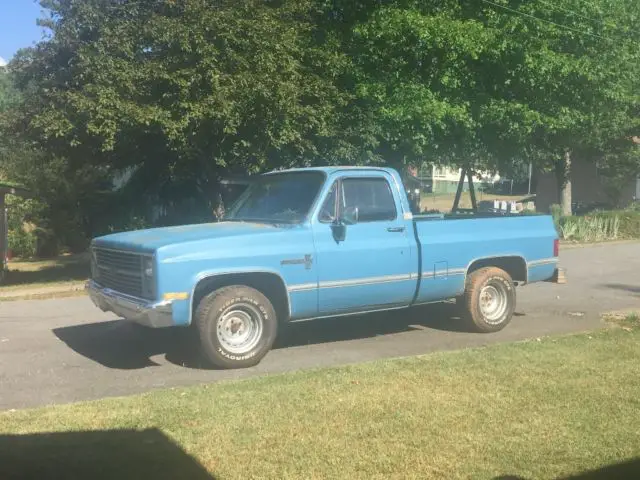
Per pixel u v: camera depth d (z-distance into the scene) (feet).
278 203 25.09
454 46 45.80
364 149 47.29
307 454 13.96
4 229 54.85
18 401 18.54
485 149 61.36
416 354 24.14
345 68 45.68
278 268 22.53
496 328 28.19
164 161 54.08
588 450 14.28
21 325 31.17
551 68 48.42
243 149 42.96
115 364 22.94
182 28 37.04
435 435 15.06
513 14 50.08
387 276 24.89
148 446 14.37
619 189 105.09
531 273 29.45
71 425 15.66
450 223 26.91
